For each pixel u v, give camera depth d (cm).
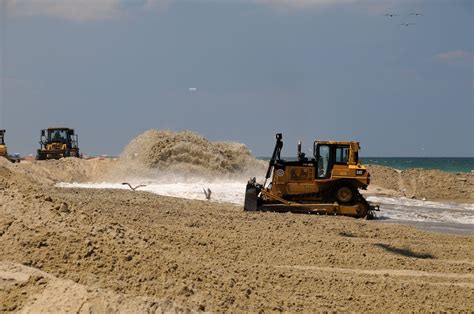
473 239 6234
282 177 7800
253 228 5791
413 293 4009
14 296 2866
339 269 4562
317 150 7838
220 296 3206
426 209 9731
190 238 4878
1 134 15062
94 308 2698
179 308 2822
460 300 3947
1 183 3959
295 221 6462
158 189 9456
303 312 3359
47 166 12888
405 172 13050
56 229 3519
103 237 3531
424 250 5466
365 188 7831
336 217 7294
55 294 2816
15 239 3400
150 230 4950
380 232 6234
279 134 7856
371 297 3856
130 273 3244
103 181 12144
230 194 9294
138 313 2714
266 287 3659
